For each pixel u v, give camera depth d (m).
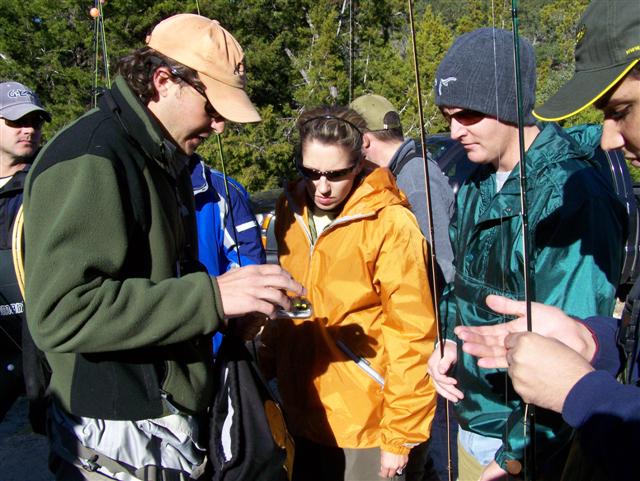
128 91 1.52
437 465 3.05
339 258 2.08
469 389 1.83
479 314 1.78
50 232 1.36
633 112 1.16
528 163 1.64
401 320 2.01
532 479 1.46
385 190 2.07
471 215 1.89
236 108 1.57
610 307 1.57
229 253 2.70
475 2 15.42
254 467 1.67
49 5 13.70
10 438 3.45
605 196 1.58
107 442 1.54
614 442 1.05
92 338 1.39
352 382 2.10
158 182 1.55
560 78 10.96
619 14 1.12
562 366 1.13
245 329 1.78
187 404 1.59
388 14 16.31
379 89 15.00
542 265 1.60
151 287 1.44
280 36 16.05
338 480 2.16
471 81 1.69
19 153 2.92
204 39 1.56
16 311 2.78
